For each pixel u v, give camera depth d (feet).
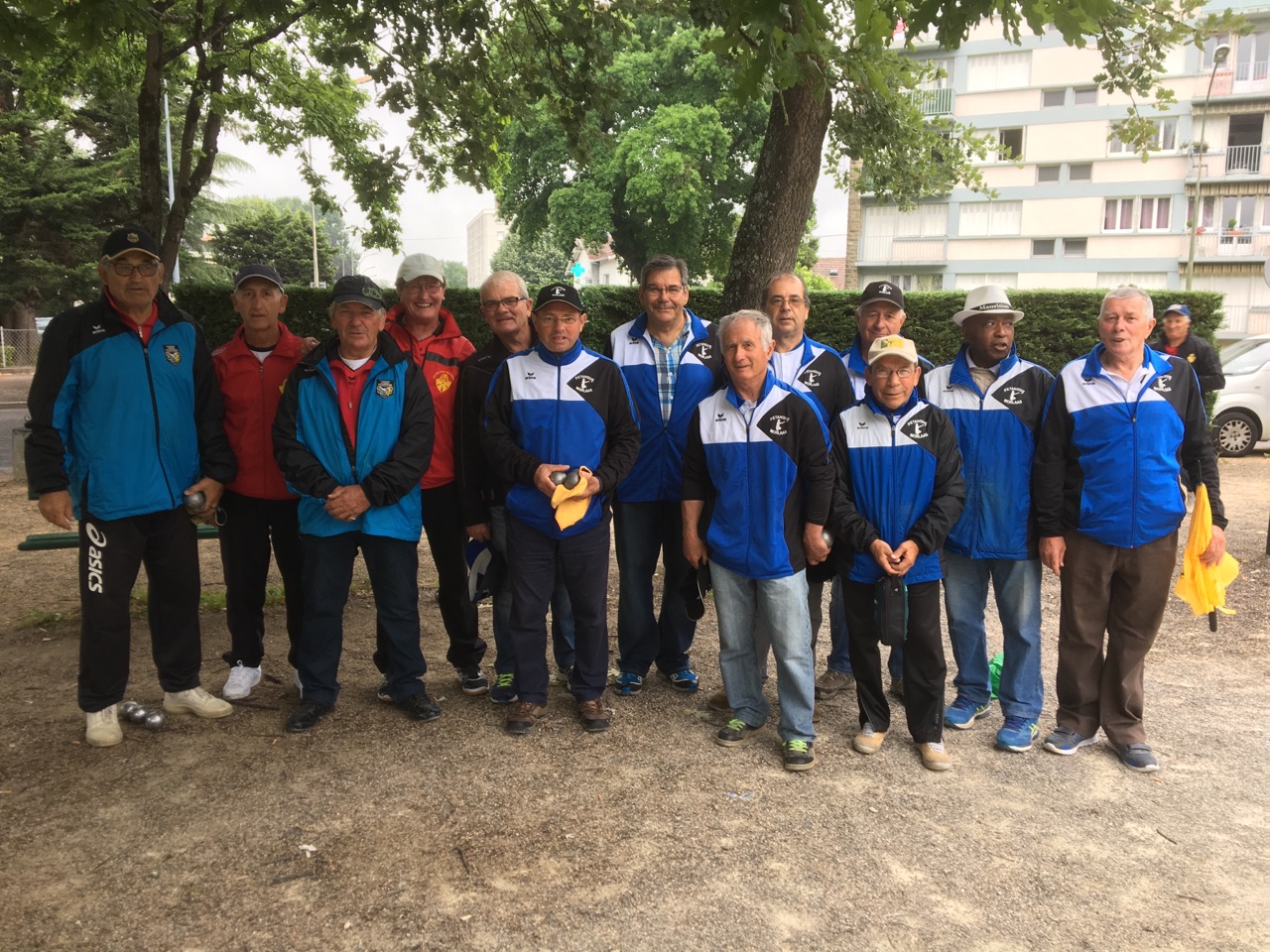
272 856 9.31
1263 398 40.52
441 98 22.47
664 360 13.92
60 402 11.45
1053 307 38.88
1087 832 10.05
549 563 12.55
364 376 12.34
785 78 10.15
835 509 11.62
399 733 12.44
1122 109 99.35
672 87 88.17
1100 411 11.51
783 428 11.48
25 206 102.22
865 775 11.41
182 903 8.48
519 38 21.84
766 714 12.60
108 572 11.75
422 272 13.37
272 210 180.96
